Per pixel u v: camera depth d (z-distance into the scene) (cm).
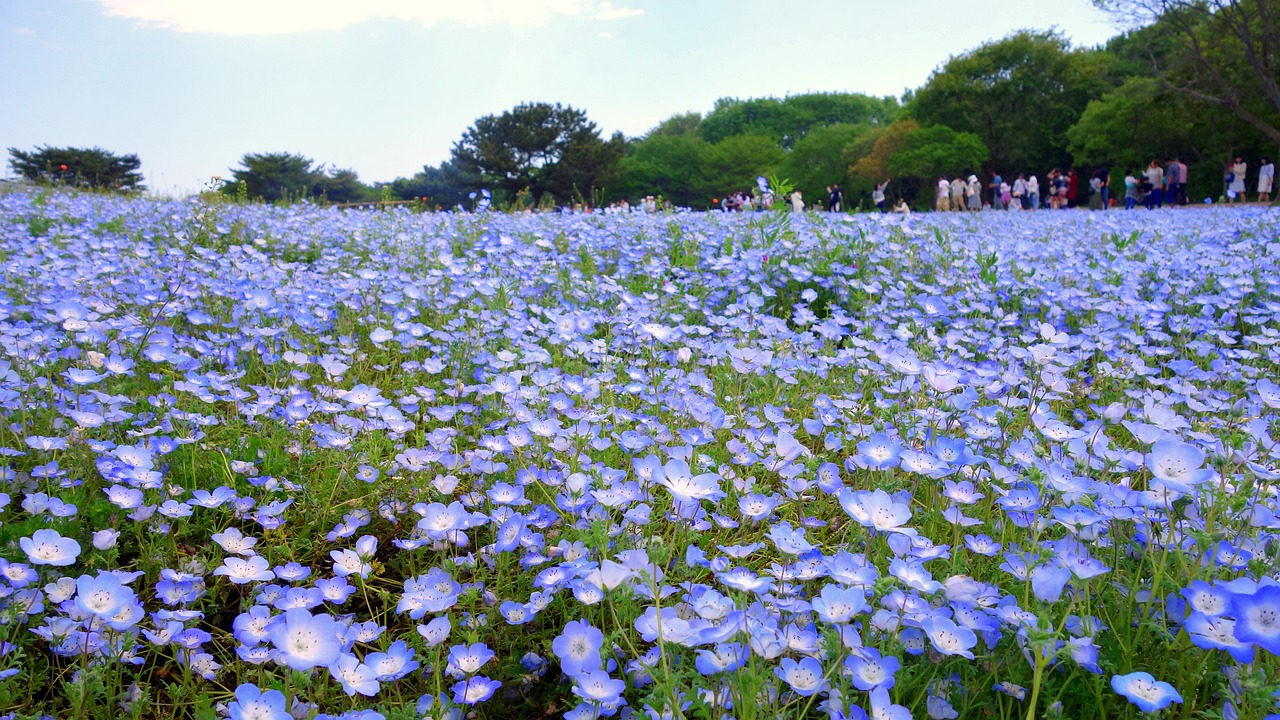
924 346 416
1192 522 197
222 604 228
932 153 4812
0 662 170
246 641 173
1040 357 296
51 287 457
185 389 305
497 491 241
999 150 5134
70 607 176
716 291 593
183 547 244
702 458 264
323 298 496
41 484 254
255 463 285
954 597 175
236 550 213
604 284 547
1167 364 398
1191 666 167
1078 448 248
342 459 289
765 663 161
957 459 234
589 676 162
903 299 546
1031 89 5012
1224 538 194
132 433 273
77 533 227
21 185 1219
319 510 260
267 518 242
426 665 192
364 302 507
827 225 861
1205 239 883
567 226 851
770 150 7300
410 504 270
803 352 441
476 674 194
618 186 7112
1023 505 208
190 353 388
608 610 204
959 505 234
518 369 391
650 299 534
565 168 6275
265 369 399
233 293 459
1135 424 217
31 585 197
